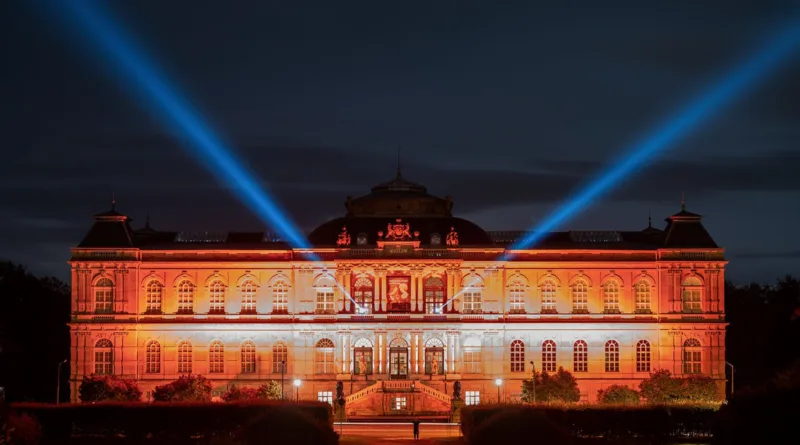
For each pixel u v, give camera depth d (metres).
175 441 157.25
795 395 119.88
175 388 191.88
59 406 160.25
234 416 159.62
